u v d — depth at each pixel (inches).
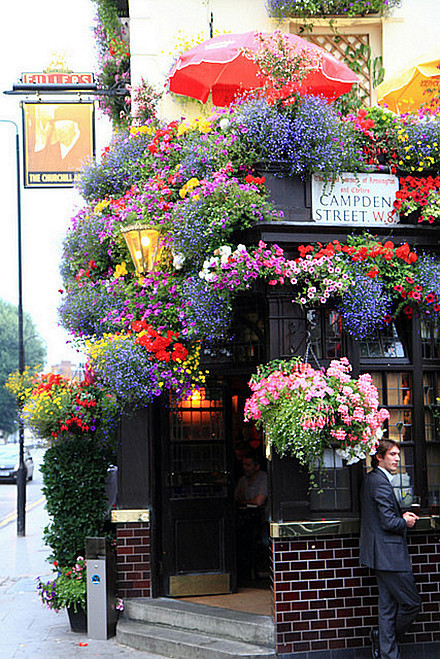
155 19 372.2
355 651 264.5
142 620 303.6
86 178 332.2
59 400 317.1
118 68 377.1
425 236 281.3
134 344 278.4
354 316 264.8
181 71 346.3
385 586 251.9
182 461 324.2
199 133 302.7
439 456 290.4
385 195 281.9
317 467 271.6
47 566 503.8
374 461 277.1
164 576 315.9
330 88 348.5
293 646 261.3
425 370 288.5
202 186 269.0
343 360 257.8
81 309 305.1
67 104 358.9
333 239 273.7
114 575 309.3
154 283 285.4
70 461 330.0
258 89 286.5
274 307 271.7
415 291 270.5
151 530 313.0
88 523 327.9
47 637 312.8
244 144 278.2
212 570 320.2
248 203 263.1
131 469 314.8
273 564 264.5
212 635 279.7
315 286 270.4
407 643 271.3
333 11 370.6
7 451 1234.0
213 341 293.3
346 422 245.8
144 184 315.3
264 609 290.2
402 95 358.3
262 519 348.5
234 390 344.8
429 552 275.7
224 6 373.7
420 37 379.2
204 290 263.9
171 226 279.1
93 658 278.7
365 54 377.4
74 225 324.5
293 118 274.5
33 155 354.6
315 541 266.1
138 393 278.4
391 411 285.6
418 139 281.6
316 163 271.3
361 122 285.4
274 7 366.3
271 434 249.8
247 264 256.5
